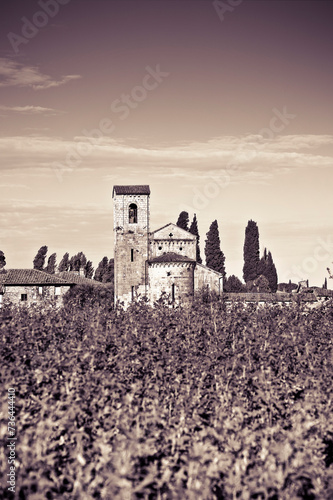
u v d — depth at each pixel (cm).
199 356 2381
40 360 2188
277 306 3009
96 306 3105
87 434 1642
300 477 1421
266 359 2314
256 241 11281
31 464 1379
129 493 1222
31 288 8919
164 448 1573
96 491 1350
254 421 1869
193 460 1339
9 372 1936
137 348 2375
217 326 2658
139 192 7588
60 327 2653
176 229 7638
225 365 2266
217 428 1589
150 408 1773
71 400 1758
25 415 1591
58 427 1659
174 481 1400
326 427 1828
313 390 2069
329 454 1859
